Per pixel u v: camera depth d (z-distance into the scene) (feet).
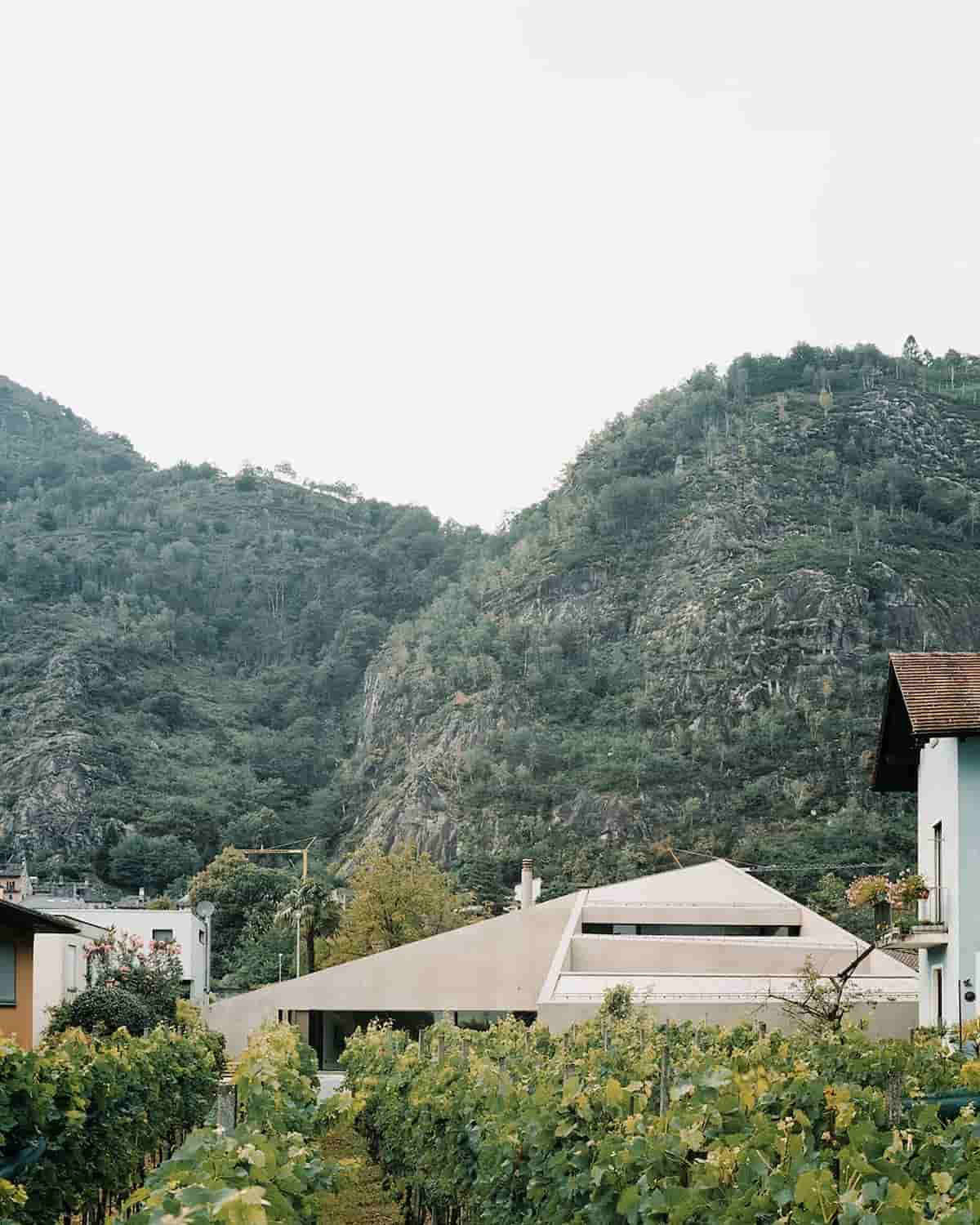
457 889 415.64
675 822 496.64
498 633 636.89
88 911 219.00
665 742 541.75
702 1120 35.01
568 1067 53.88
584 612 632.79
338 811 593.01
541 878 478.18
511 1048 72.33
